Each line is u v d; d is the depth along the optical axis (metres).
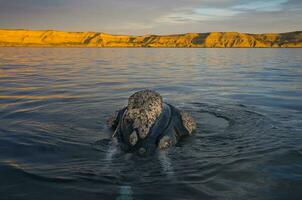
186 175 7.12
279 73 28.67
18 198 6.16
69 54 67.81
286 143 9.27
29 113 12.84
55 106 14.20
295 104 14.86
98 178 6.95
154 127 8.84
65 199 6.10
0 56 55.12
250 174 7.23
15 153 8.51
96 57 55.59
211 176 7.10
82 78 24.31
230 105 14.67
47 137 9.78
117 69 32.03
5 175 7.14
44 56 57.75
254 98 16.48
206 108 13.99
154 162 7.79
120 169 7.40
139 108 8.99
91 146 8.99
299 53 77.00
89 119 11.96
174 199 6.11
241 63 41.81
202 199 6.13
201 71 30.55
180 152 8.49
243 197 6.23
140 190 6.43
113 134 9.70
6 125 11.05
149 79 24.03
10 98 15.95
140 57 55.97
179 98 16.48
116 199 6.09
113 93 17.69
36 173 7.23
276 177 7.09
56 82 21.94
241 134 10.17
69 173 7.21
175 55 65.00
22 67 33.28
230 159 8.07
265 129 10.70
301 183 6.81
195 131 10.45
